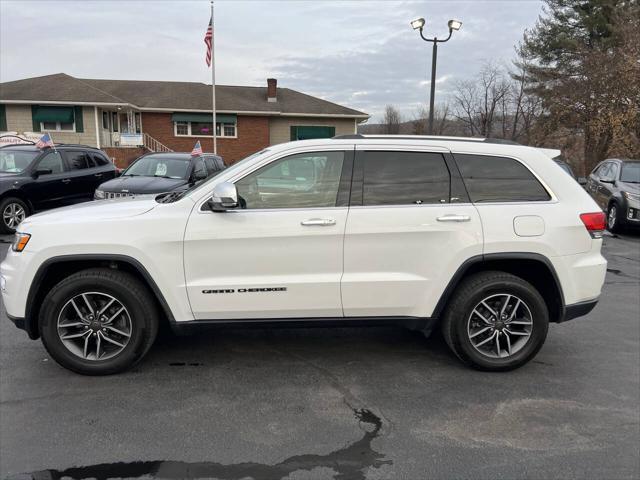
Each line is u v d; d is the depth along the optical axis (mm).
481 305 4094
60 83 28297
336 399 3703
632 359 4523
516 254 3984
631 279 7648
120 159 27594
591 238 4133
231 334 4977
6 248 8891
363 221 3902
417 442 3166
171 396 3701
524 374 4180
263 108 31094
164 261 3814
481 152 4125
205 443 3111
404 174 4039
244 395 3740
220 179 3939
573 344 4879
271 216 3869
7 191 9852
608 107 20094
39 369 4094
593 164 21594
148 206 4023
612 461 3006
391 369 4234
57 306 3820
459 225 3953
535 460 3002
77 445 3062
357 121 32406
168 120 30516
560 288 4078
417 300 4016
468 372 4191
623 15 22516
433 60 17453
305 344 4762
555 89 23281
